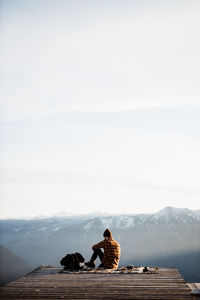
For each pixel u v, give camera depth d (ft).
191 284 19.15
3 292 17.01
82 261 24.88
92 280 19.80
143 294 15.97
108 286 17.90
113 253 24.43
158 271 22.68
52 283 19.15
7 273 337.72
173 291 16.42
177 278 19.83
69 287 17.89
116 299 15.25
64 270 23.99
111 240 24.79
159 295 15.72
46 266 26.30
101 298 15.47
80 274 22.21
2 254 372.79
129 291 16.63
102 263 24.80
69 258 24.39
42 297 15.93
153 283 18.44
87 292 16.66
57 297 15.87
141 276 20.83
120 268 24.32
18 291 17.17
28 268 362.12
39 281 19.88
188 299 14.96
